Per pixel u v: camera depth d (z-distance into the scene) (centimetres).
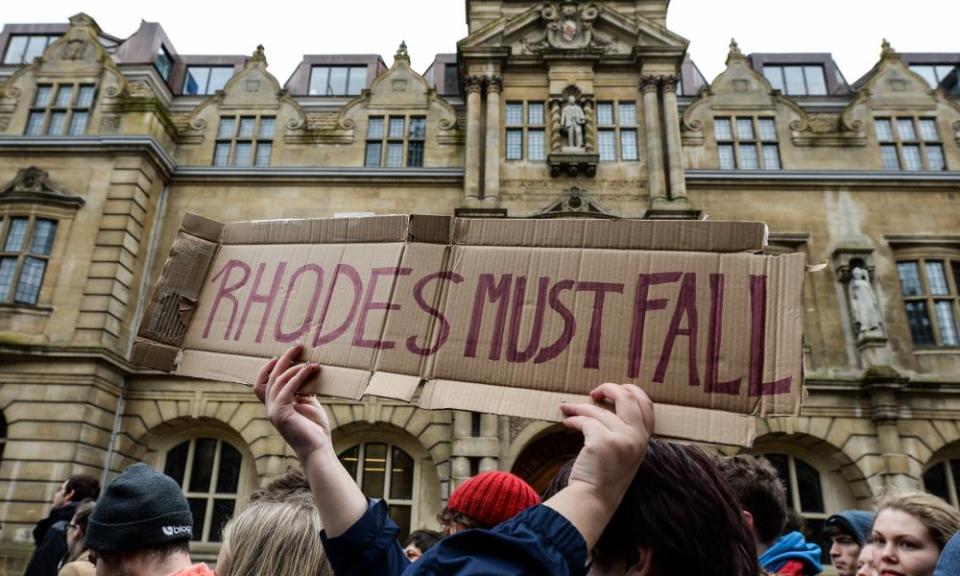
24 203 1672
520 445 1524
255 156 1944
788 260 195
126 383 1634
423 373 216
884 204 1816
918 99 1956
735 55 2044
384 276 239
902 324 1683
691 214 1739
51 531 613
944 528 299
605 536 163
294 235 271
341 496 202
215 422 1641
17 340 1523
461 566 135
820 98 2111
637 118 1920
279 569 254
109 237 1653
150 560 293
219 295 270
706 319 195
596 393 165
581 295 211
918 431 1556
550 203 1816
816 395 1602
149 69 2102
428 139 1961
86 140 1739
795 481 1622
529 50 1992
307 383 230
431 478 1608
